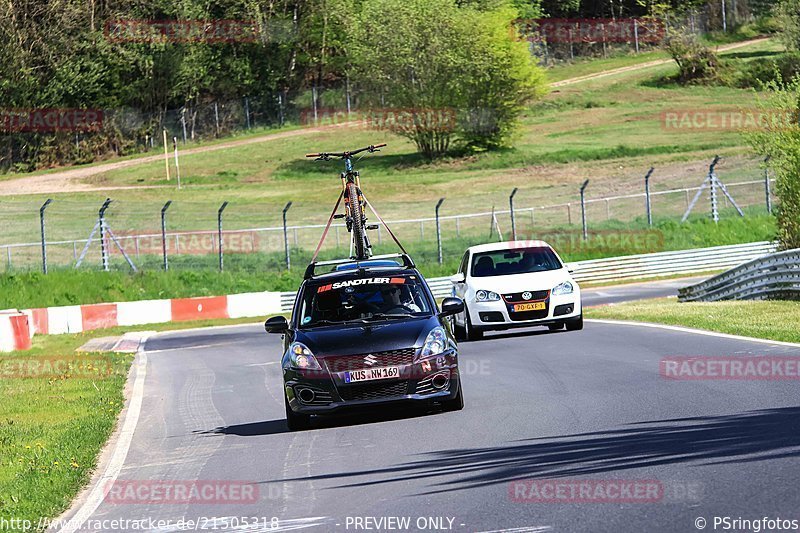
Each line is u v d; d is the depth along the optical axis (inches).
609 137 7081.7
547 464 807.1
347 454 957.2
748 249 4028.1
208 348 2591.0
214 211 5536.4
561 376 1358.3
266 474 909.8
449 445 940.6
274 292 3754.9
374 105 7160.4
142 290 3860.7
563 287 1983.3
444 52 6850.4
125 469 1024.2
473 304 1979.6
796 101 2568.9
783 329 1609.3
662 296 3100.4
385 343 1125.1
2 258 4589.1
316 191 6127.0
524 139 7347.4
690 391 1120.2
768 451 773.3
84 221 5403.5
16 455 1138.0
